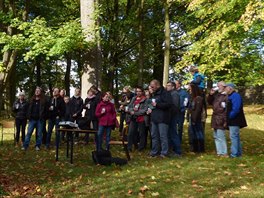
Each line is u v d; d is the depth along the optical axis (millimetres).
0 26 18453
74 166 8898
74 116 12336
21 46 14352
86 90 14359
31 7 22172
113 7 23953
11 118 22047
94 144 12375
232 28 11367
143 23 19844
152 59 26375
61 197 6355
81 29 14102
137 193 6359
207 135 14289
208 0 12742
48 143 11734
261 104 25703
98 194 6422
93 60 14375
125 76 30281
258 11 10234
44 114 11414
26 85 33406
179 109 10797
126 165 8836
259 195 5934
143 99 11172
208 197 5953
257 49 16203
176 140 10047
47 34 14117
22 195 6551
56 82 36688
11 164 9148
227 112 9375
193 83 10688
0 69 17484
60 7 23031
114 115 10688
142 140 11203
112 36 20781
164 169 8094
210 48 12227
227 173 7441
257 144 12445
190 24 18109
